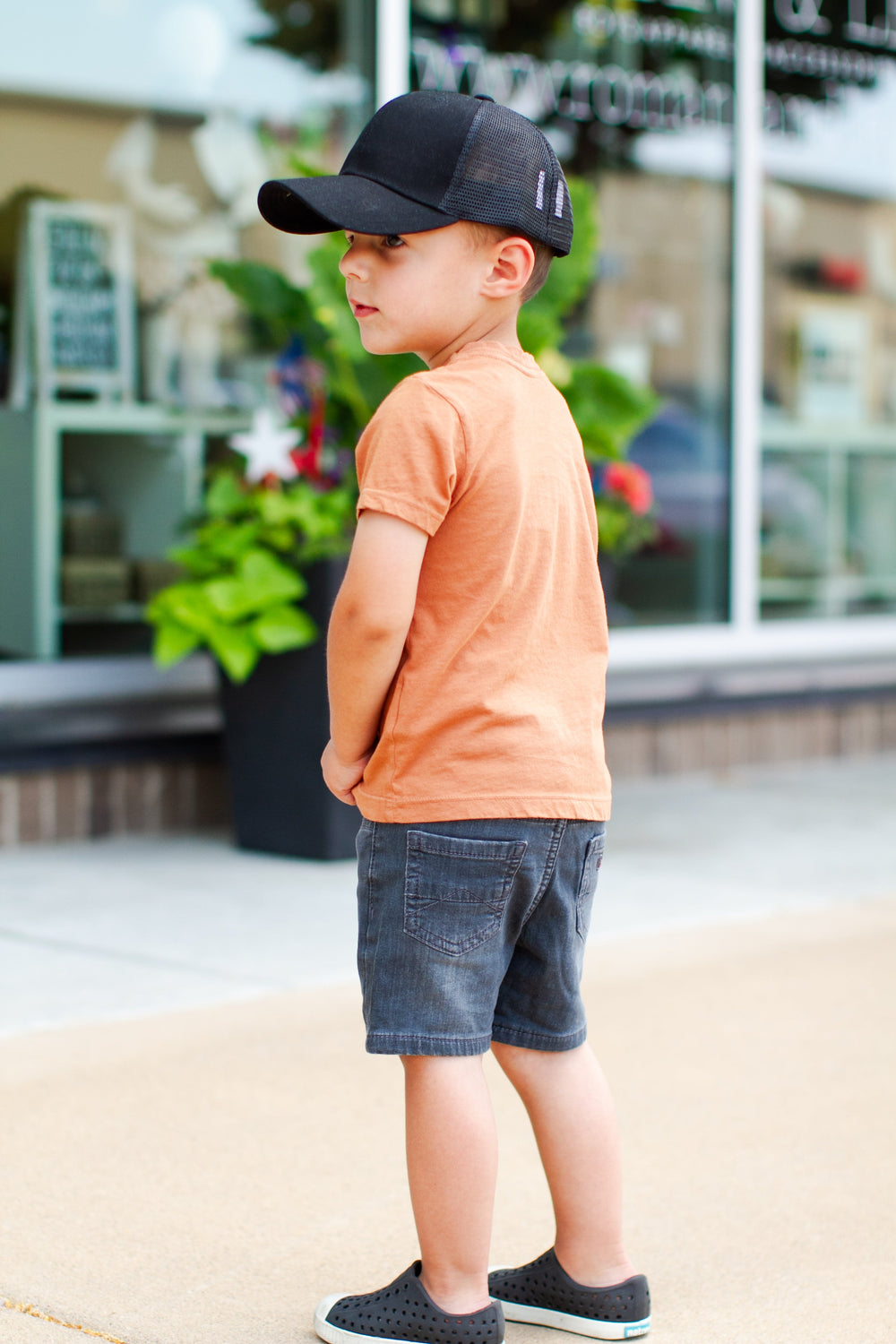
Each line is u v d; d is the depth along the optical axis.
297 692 5.19
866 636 7.90
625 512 5.77
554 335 5.48
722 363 7.49
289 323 5.55
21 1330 2.30
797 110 7.69
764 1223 2.75
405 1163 2.95
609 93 7.18
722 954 4.37
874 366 8.02
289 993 3.91
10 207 5.85
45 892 4.86
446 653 2.16
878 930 4.65
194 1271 2.51
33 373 5.88
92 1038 3.56
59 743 5.45
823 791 6.83
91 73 5.98
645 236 7.29
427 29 6.67
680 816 6.25
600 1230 2.35
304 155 6.33
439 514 2.13
